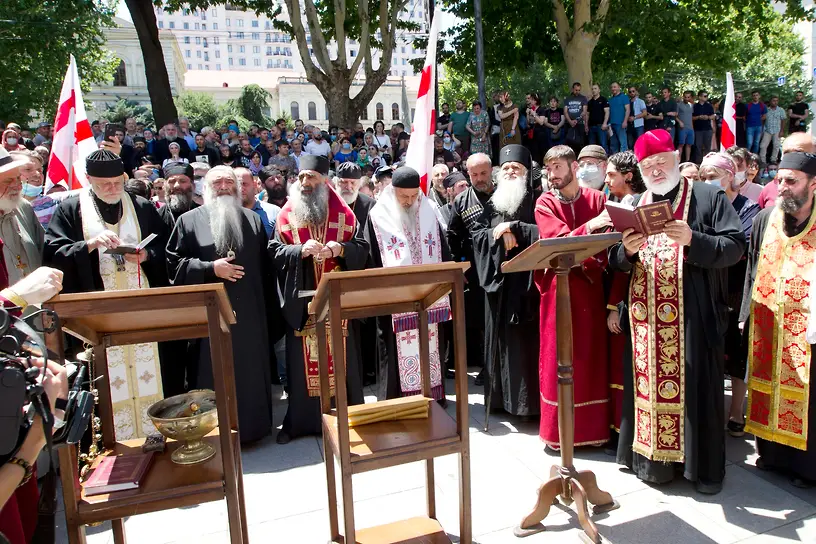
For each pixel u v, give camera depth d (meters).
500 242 3.66
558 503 2.79
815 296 2.66
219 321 1.88
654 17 14.53
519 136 11.18
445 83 29.86
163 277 3.80
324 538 2.65
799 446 2.87
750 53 27.34
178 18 101.44
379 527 2.50
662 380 2.86
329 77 13.77
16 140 8.39
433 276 2.03
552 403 3.35
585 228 3.02
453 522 2.73
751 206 4.22
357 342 3.90
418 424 2.26
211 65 103.69
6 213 3.10
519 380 3.79
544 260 2.54
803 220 2.86
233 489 1.96
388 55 14.11
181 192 4.66
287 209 3.81
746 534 2.57
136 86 39.66
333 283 1.91
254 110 53.50
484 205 4.19
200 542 2.67
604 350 3.36
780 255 2.94
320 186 3.74
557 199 3.44
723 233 2.74
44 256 3.40
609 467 3.21
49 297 1.71
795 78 26.92
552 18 15.34
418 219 3.96
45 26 14.66
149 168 6.46
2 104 15.88
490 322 3.87
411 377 3.95
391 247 3.87
